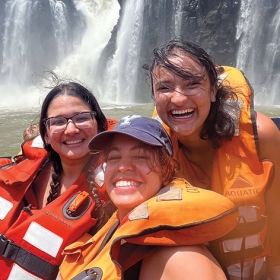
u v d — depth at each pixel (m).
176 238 0.58
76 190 0.88
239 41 9.10
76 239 0.84
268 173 0.80
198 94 0.77
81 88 0.92
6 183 0.91
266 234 0.85
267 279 0.89
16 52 12.28
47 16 12.70
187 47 0.77
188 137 0.85
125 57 10.51
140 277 0.60
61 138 0.89
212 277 0.54
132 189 0.66
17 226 0.86
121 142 0.67
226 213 0.60
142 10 10.17
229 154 0.82
